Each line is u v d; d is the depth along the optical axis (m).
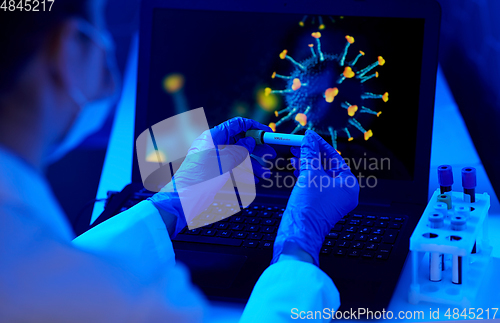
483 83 1.17
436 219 0.74
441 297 0.72
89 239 0.72
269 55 1.08
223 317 0.73
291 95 1.08
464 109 1.28
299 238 0.73
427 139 0.99
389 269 0.79
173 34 1.12
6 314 0.42
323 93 1.06
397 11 1.01
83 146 1.32
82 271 0.46
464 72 1.28
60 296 0.44
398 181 1.01
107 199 1.08
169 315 0.50
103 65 0.49
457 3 1.30
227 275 0.81
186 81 1.12
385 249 0.84
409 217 0.93
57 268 0.44
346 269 0.80
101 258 0.49
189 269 0.82
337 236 0.88
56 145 0.51
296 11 1.07
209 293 0.77
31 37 0.42
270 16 1.08
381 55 1.02
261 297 0.62
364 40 1.03
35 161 0.48
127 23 1.48
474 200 0.82
